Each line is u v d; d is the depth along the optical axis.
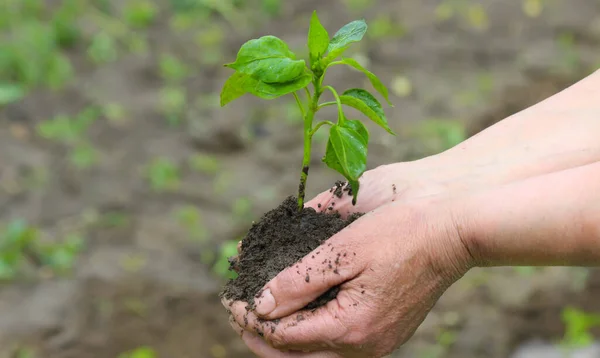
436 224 1.25
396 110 2.52
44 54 2.74
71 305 1.75
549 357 1.72
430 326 1.76
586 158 1.29
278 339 1.26
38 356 1.68
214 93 2.70
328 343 1.26
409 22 3.14
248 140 2.43
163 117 2.54
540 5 3.27
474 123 2.48
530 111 1.35
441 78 2.73
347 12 3.27
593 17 3.18
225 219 2.08
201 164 2.31
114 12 3.25
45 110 2.53
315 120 2.47
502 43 2.98
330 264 1.25
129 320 1.74
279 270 1.28
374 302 1.25
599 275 1.87
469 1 3.32
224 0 3.35
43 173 2.22
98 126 2.46
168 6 3.38
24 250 1.90
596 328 1.77
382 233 1.25
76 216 2.06
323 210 1.33
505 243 1.23
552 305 1.81
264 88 1.25
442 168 1.31
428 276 1.26
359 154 1.23
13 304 1.75
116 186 2.19
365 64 2.76
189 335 1.74
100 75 2.75
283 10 3.34
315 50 1.25
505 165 1.30
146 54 2.93
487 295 1.85
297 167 2.30
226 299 1.28
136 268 1.88
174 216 2.08
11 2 3.16
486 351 1.73
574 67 2.81
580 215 1.21
